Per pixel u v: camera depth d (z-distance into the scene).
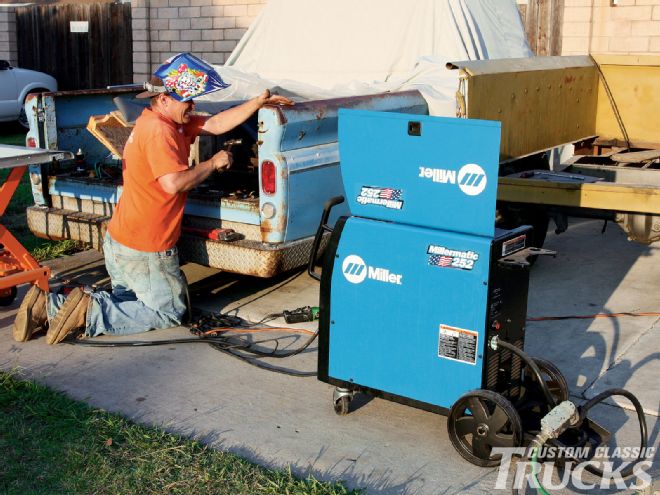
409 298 3.72
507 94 5.90
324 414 4.15
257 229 5.32
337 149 5.50
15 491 3.43
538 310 5.67
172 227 5.16
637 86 7.41
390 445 3.84
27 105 6.20
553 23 11.37
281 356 4.85
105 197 6.00
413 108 6.08
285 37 7.54
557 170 6.83
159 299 5.25
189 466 3.62
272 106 5.01
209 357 4.89
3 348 5.05
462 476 3.58
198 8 13.98
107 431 3.91
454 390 3.69
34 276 5.36
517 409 3.76
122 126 5.68
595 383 4.50
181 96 4.95
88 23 15.98
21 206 8.84
